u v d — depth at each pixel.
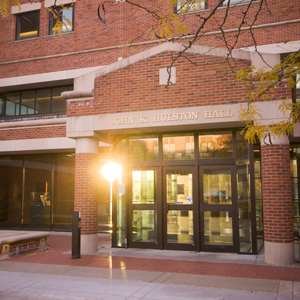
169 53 8.93
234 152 8.91
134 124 8.97
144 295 5.38
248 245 8.55
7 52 15.78
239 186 8.79
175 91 8.74
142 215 9.67
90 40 14.52
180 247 9.16
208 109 8.38
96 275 6.73
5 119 15.87
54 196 14.77
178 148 9.53
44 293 5.63
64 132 13.70
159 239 9.34
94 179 9.42
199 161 9.20
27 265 7.79
